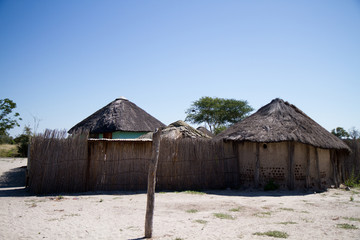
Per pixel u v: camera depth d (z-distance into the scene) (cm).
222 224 681
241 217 758
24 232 602
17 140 2941
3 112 2522
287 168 1305
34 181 1160
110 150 1262
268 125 1365
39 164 1169
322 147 1291
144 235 590
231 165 1402
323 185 1365
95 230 624
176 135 1778
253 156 1361
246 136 1321
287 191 1266
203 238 571
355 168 1670
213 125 3816
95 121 1967
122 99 2186
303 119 1448
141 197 1090
